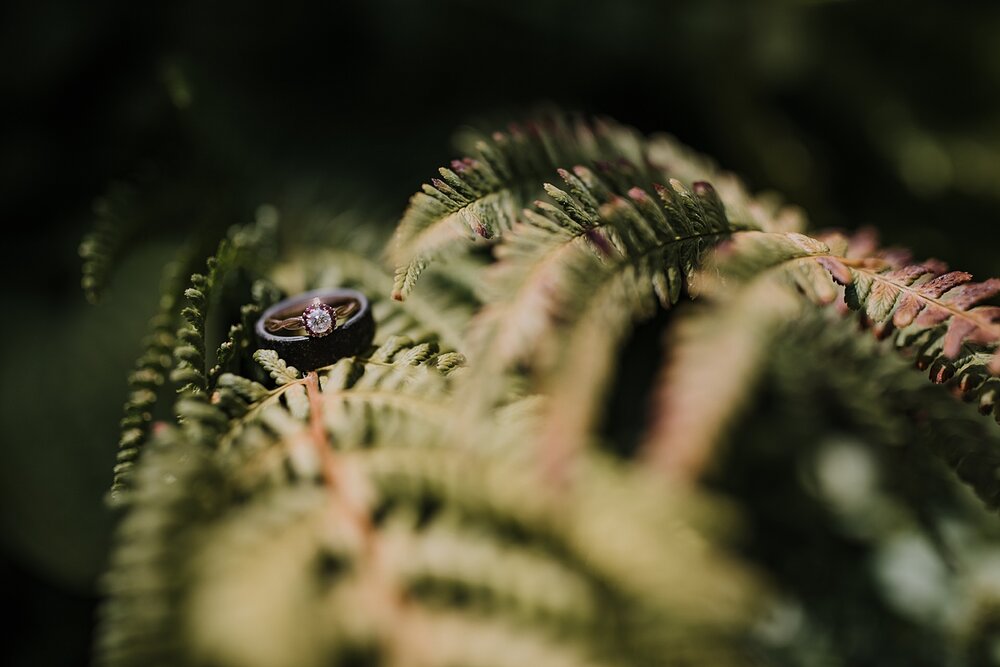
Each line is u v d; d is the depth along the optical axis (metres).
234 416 0.23
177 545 0.19
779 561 0.39
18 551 0.40
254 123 0.41
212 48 0.47
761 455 0.41
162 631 0.18
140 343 0.37
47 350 0.39
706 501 0.20
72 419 0.38
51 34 0.47
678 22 0.46
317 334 0.25
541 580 0.19
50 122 0.47
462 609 0.19
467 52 0.48
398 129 0.42
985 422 0.27
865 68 0.51
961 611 0.37
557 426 0.19
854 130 0.53
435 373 0.23
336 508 0.20
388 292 0.30
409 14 0.47
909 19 0.52
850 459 0.41
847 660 0.37
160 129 0.41
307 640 0.18
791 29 0.49
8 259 0.43
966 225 0.48
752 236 0.24
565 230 0.23
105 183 0.44
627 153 0.30
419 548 0.19
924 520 0.31
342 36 0.49
